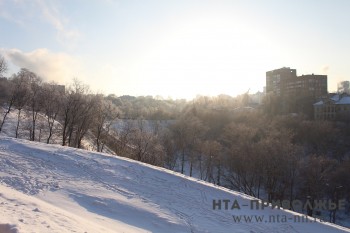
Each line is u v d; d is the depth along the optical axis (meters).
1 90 52.72
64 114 47.47
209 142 60.41
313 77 132.75
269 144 49.44
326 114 99.38
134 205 19.03
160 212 18.64
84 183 21.36
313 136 70.81
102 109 50.88
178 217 18.33
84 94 52.09
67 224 11.70
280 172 46.44
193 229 17.23
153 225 17.19
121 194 20.44
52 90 49.84
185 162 68.62
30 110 53.84
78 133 48.12
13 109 55.66
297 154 52.09
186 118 80.06
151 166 26.50
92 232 11.68
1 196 13.58
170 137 66.56
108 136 55.09
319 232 18.56
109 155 28.22
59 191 19.33
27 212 11.77
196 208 19.83
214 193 22.45
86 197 19.14
